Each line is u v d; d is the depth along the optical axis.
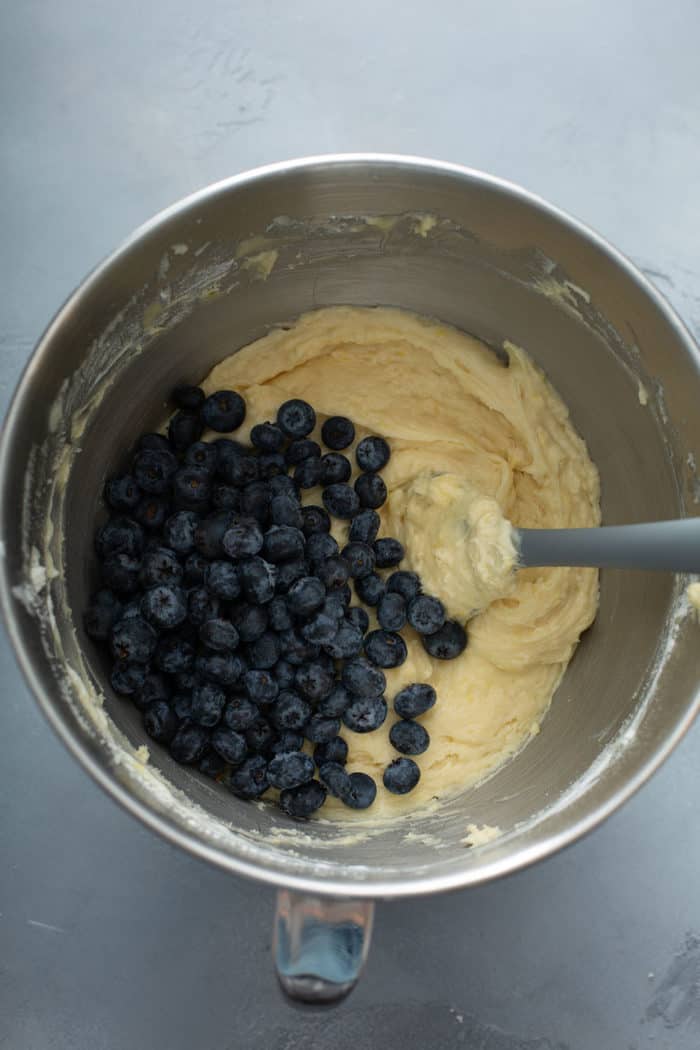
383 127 0.52
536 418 0.46
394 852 0.40
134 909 0.47
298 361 0.46
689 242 0.52
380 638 0.44
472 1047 0.46
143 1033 0.46
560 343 0.44
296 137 0.52
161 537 0.45
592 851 0.48
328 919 0.36
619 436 0.44
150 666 0.42
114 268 0.39
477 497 0.44
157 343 0.43
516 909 0.47
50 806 0.47
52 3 0.52
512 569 0.43
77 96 0.52
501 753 0.44
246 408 0.46
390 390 0.47
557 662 0.45
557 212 0.39
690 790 0.48
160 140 0.52
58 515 0.41
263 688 0.42
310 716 0.43
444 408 0.47
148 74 0.52
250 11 0.53
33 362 0.38
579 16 0.54
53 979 0.46
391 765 0.44
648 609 0.42
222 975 0.46
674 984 0.47
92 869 0.47
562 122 0.53
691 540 0.36
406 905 0.47
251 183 0.39
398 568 0.46
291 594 0.43
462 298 0.45
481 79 0.53
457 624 0.45
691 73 0.53
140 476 0.44
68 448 0.41
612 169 0.52
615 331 0.41
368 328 0.46
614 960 0.47
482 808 0.42
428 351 0.46
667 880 0.48
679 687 0.39
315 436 0.47
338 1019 0.46
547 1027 0.46
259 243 0.42
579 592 0.44
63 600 0.41
